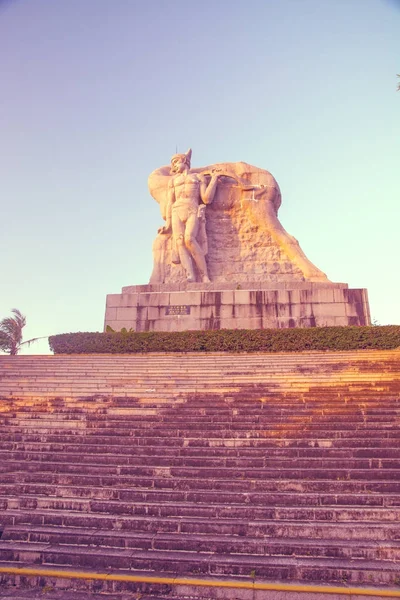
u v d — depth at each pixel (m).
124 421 10.12
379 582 5.40
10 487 7.76
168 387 12.15
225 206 23.61
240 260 22.91
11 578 5.75
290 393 11.23
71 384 12.60
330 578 5.50
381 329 17.36
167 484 7.64
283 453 8.48
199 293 20.19
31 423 10.34
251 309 19.78
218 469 7.86
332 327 17.69
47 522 6.86
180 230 22.33
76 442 9.39
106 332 19.09
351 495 6.98
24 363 14.83
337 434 8.95
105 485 7.77
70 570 5.80
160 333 18.59
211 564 5.72
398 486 7.23
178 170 23.83
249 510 6.73
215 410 10.31
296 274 22.36
